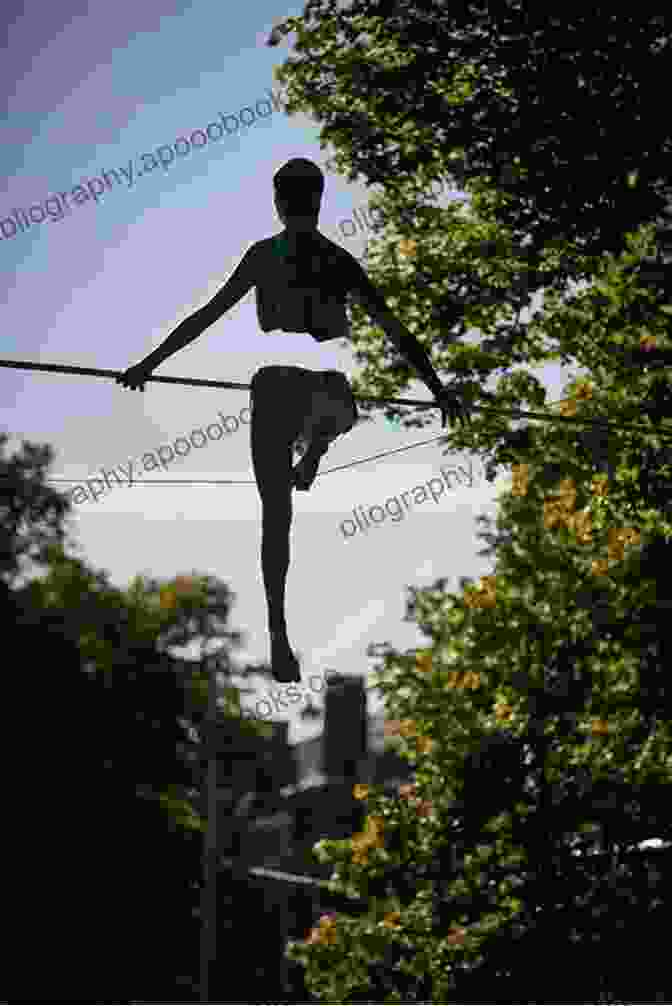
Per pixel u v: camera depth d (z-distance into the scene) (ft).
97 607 243.81
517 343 91.97
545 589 112.16
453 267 93.09
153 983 224.12
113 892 213.66
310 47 90.33
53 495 229.66
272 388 37.29
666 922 106.73
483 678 115.65
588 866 110.63
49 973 211.00
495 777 112.57
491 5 84.07
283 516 36.91
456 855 114.42
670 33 82.17
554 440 92.38
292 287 37.91
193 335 38.27
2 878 208.03
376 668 119.24
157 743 236.43
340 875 119.24
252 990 244.22
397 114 89.20
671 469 83.71
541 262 90.17
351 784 255.29
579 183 84.12
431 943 112.47
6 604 216.54
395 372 93.35
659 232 85.61
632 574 104.01
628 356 85.46
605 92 83.41
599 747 108.99
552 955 107.96
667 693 103.04
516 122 84.48
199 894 225.56
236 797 297.12
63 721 213.25
